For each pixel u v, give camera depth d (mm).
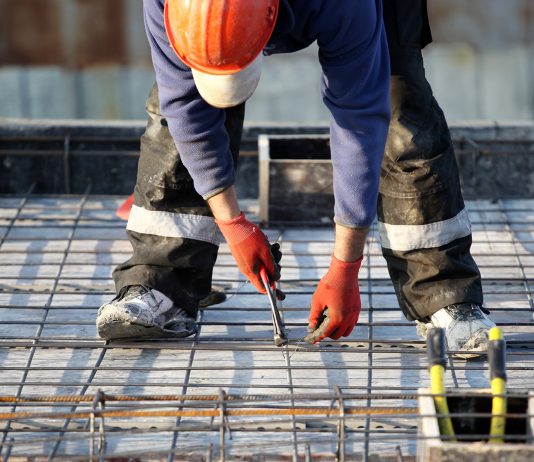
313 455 9289
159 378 11141
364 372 11305
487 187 18719
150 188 11906
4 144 18656
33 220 17016
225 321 12914
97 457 8602
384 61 9547
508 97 40875
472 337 11320
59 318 13031
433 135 11375
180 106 9812
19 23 37094
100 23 37438
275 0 8844
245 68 8969
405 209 11578
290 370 11195
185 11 8742
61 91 39062
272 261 10414
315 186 16531
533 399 8297
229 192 10172
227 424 8719
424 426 8031
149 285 11930
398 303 12812
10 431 9242
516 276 14562
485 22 39281
